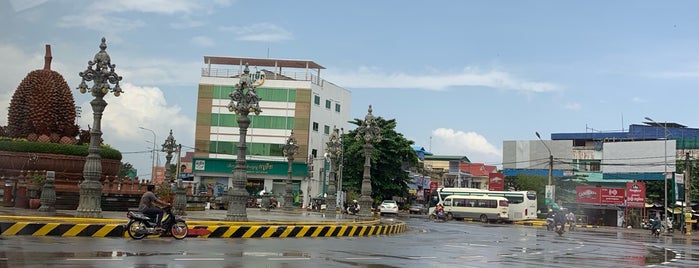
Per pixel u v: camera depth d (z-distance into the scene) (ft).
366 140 103.71
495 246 71.51
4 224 53.42
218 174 225.35
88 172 63.36
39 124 97.45
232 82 228.84
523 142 250.37
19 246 44.83
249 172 225.56
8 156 89.61
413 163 223.92
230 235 65.21
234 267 38.14
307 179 224.74
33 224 54.54
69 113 100.78
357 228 81.41
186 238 60.34
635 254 67.62
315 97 232.32
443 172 302.66
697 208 203.10
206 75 230.48
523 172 246.68
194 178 227.20
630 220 184.55
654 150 207.00
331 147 127.03
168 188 93.09
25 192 80.38
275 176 225.35
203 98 228.84
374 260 46.91
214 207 139.13
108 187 90.12
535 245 76.79
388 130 215.72
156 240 56.44
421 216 218.18
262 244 57.77
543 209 228.02
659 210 197.26
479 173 330.13
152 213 57.41
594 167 242.37
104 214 74.74
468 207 190.19
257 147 227.61
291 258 45.34
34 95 98.27
